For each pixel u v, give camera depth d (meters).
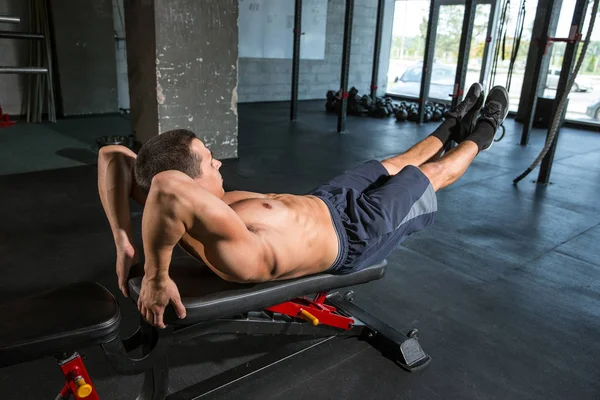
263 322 1.37
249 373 1.47
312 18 8.12
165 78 3.66
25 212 2.79
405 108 6.88
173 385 1.47
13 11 5.20
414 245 2.59
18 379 1.46
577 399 1.49
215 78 3.92
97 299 1.10
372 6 8.80
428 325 1.86
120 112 6.18
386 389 1.50
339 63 8.81
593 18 2.08
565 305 2.05
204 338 1.71
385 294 2.07
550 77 7.15
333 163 4.29
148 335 1.18
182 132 1.11
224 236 0.97
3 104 5.44
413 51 9.35
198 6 3.65
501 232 2.83
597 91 6.77
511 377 1.58
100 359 1.56
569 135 6.16
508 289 2.16
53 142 4.53
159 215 0.88
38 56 5.36
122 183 1.14
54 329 0.97
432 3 6.20
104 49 5.80
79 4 5.48
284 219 1.22
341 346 1.70
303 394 1.47
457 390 1.51
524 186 3.78
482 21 7.99
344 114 5.70
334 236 1.32
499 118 1.90
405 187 1.49
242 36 7.50
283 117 6.64
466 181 3.86
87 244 2.39
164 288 0.99
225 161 4.17
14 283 2.00
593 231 2.90
